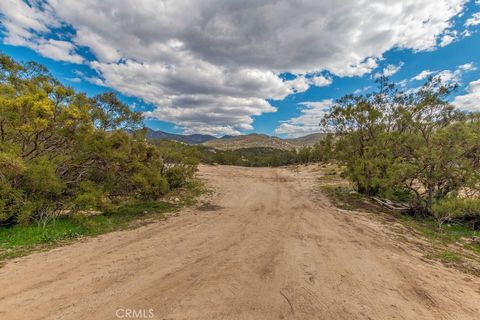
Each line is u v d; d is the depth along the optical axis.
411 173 11.11
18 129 7.67
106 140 9.45
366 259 5.77
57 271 4.75
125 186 10.75
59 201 8.45
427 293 4.33
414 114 13.02
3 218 7.25
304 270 5.02
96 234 7.33
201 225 8.57
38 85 9.51
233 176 25.39
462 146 10.33
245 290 4.14
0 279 4.37
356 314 3.59
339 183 19.98
